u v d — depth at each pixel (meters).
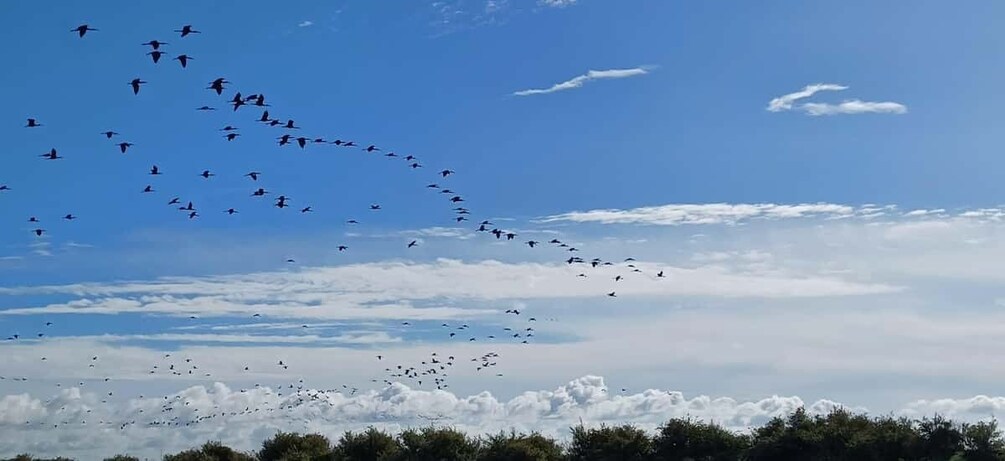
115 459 102.69
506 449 84.75
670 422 86.31
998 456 70.44
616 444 84.94
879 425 77.06
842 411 81.50
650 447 85.56
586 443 86.81
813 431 79.00
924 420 74.44
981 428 73.06
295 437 96.94
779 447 79.75
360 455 90.56
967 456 71.62
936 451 72.62
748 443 83.88
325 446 95.69
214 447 97.19
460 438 88.12
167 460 96.69
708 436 84.50
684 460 83.00
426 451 86.88
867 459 74.06
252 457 97.50
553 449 87.38
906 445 73.19
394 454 88.12
